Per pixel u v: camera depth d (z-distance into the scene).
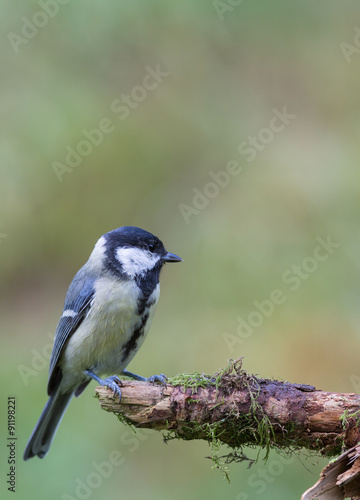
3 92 12.02
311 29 13.20
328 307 10.43
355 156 11.68
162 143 12.45
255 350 10.14
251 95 12.89
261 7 13.18
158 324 10.97
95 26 12.30
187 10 12.69
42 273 12.12
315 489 4.77
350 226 11.03
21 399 9.75
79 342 7.14
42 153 11.93
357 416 5.15
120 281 7.04
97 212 12.20
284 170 11.73
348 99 12.61
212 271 11.13
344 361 9.88
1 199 11.88
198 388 5.48
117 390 5.58
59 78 12.23
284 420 5.29
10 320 11.59
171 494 8.87
